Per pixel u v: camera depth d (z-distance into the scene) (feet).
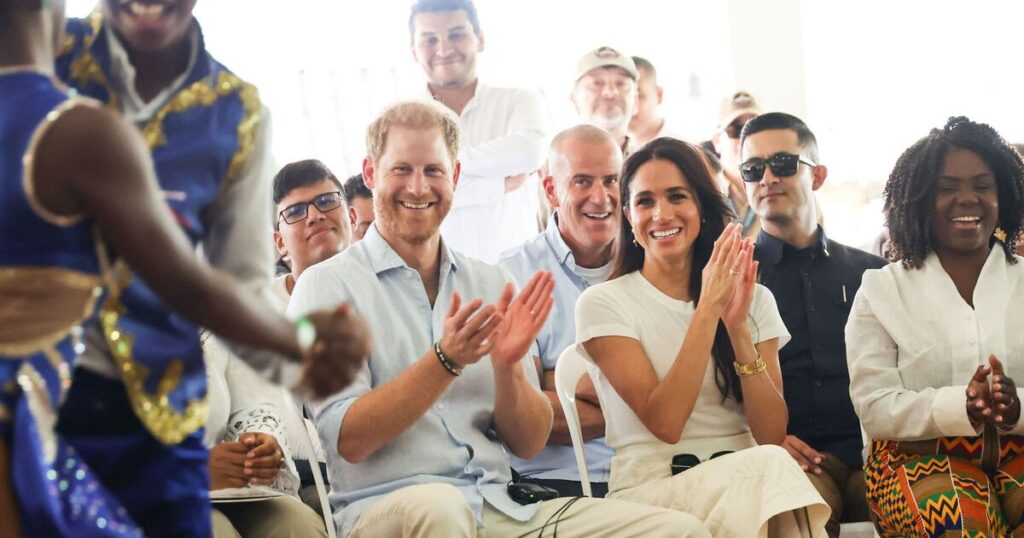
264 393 12.91
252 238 7.59
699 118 23.98
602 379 13.29
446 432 12.10
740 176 19.21
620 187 13.71
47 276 5.95
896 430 12.90
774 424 13.03
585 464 13.16
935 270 13.53
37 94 5.91
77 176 5.75
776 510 11.53
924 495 12.28
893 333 13.42
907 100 24.11
